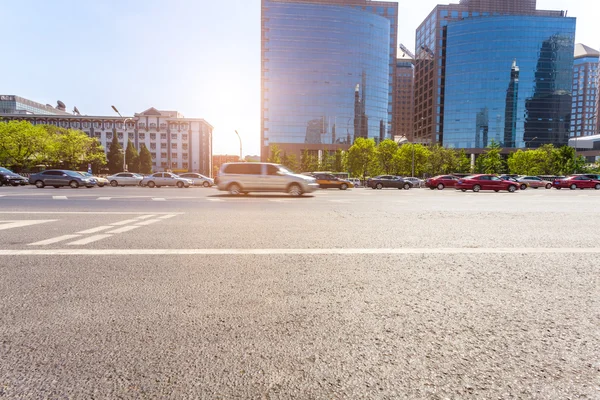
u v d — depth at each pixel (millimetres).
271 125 84000
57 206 10422
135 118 81438
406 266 3820
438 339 2127
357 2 93438
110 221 7262
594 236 5750
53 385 1647
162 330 2217
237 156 122562
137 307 2600
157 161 82562
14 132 45406
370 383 1678
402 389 1630
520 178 38656
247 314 2488
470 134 86812
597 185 32969
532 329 2273
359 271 3615
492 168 64688
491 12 96188
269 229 6328
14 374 1729
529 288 3098
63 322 2320
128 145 74125
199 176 33812
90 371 1760
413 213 9141
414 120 112062
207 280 3277
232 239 5352
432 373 1764
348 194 19547
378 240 5332
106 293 2902
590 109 152125
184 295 2867
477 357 1922
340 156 62219
